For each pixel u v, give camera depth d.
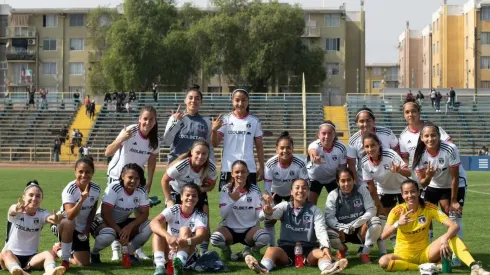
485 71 67.94
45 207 17.23
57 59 68.56
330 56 67.88
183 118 10.73
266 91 61.66
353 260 9.93
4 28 70.75
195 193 9.22
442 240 8.90
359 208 9.88
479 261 9.27
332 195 9.99
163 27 61.47
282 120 48.75
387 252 10.57
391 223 9.27
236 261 9.92
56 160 42.81
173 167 10.02
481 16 67.81
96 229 9.80
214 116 49.38
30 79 68.06
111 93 55.59
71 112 49.25
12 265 8.58
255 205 9.91
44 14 68.44
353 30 69.62
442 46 73.50
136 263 9.75
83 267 9.44
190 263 9.14
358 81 69.25
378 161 10.29
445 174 10.13
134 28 57.50
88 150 42.38
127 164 9.86
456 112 47.69
